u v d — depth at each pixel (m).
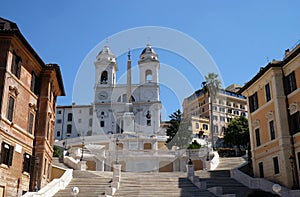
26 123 21.75
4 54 18.78
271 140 25.33
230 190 22.50
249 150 31.50
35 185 20.77
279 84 24.91
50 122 26.31
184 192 20.81
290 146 23.44
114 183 21.17
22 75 21.06
